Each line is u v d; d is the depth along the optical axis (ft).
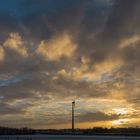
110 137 419.74
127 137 422.00
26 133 463.83
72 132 475.72
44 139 342.44
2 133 450.71
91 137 402.93
